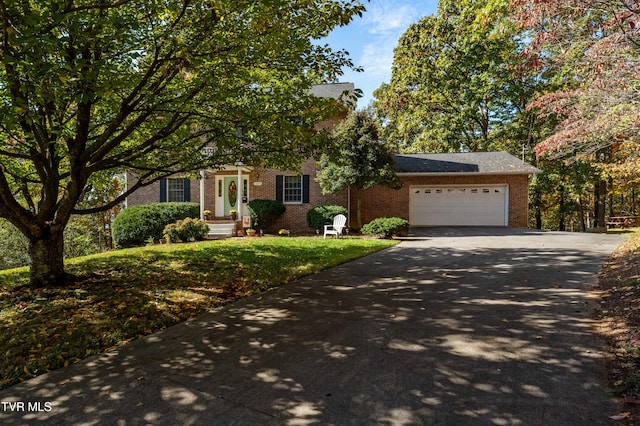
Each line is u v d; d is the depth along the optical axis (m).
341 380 3.00
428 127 24.33
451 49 21.70
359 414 2.51
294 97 6.57
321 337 3.97
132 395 2.85
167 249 10.02
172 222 15.12
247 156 7.09
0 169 5.43
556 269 7.15
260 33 4.92
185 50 4.41
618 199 27.44
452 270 7.35
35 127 5.26
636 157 12.19
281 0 4.51
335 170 14.02
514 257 8.67
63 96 4.03
